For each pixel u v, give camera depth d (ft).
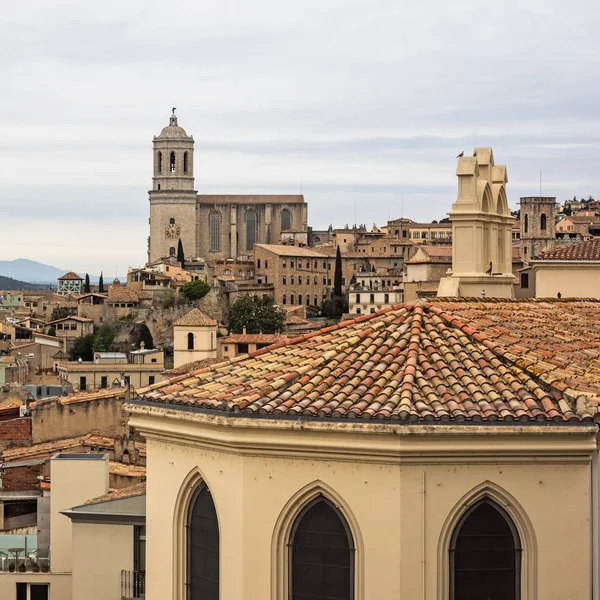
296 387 117.29
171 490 124.47
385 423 108.17
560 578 111.04
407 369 117.80
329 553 113.09
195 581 123.54
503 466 110.22
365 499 110.63
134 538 183.93
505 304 153.99
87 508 187.93
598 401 109.50
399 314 132.77
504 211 172.76
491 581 111.65
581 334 143.95
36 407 407.23
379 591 110.32
